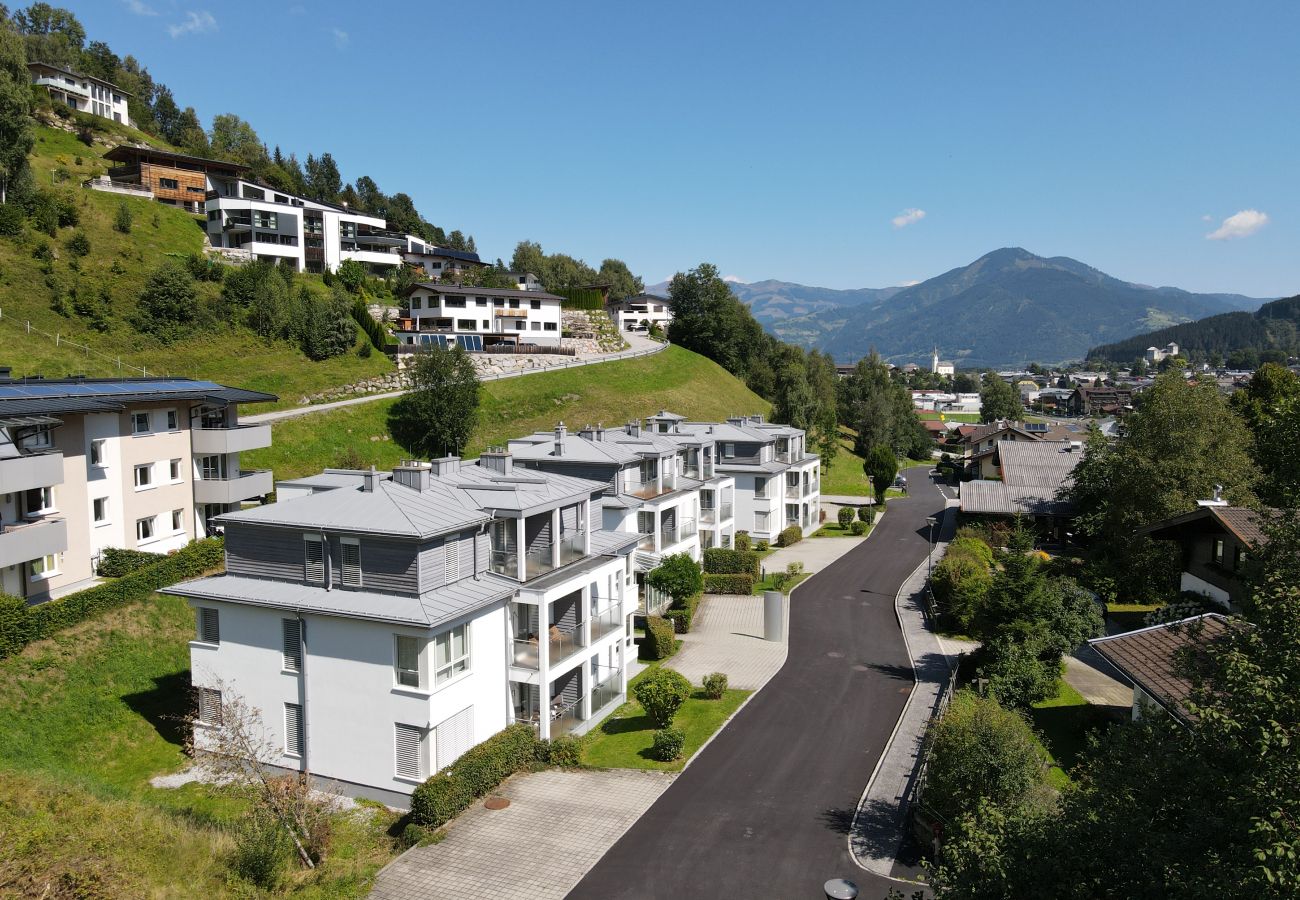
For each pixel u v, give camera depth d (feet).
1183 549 129.59
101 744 87.61
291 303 253.65
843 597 155.02
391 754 77.77
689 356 361.92
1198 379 158.61
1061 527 200.75
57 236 254.68
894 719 98.48
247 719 80.23
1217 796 35.01
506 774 82.33
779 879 65.72
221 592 84.12
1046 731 94.68
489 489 92.22
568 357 309.22
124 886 56.03
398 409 218.59
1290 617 37.04
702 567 164.86
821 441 300.81
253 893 59.62
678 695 92.22
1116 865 35.29
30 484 97.66
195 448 136.77
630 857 68.85
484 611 83.56
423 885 64.75
